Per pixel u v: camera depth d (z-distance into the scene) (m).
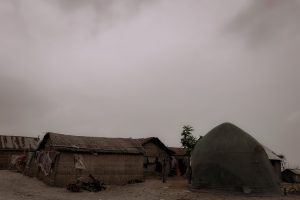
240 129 21.38
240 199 17.47
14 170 39.06
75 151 24.45
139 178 27.42
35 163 29.86
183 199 17.39
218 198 17.75
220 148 20.14
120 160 26.77
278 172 30.64
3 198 15.80
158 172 34.03
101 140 28.67
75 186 20.58
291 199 17.80
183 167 37.00
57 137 25.84
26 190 19.97
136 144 29.89
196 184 20.38
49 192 19.59
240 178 19.02
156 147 34.94
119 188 23.28
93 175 24.97
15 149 43.19
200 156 20.80
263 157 20.19
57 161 23.48
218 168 19.62
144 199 17.33
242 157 19.59
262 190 18.89
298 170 31.83
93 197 17.97
